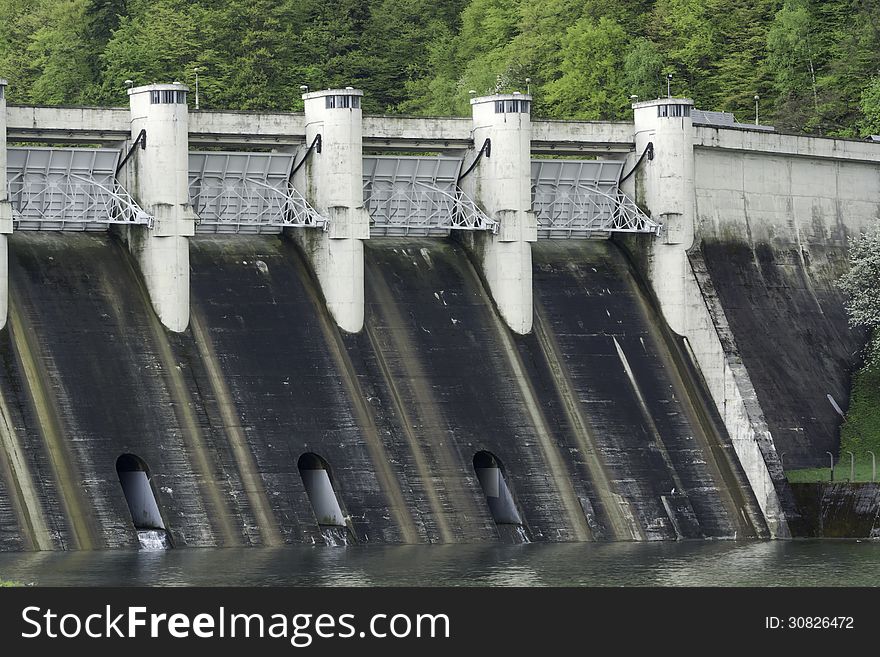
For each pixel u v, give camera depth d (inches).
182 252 7140.8
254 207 7593.5
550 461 7509.8
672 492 7662.4
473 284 7869.1
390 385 7406.5
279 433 7076.8
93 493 6633.9
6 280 6811.0
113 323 7027.6
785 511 7701.8
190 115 7332.7
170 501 6752.0
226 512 6820.9
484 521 7224.4
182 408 6953.7
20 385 6717.5
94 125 7175.2
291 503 6948.8
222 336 7214.6
